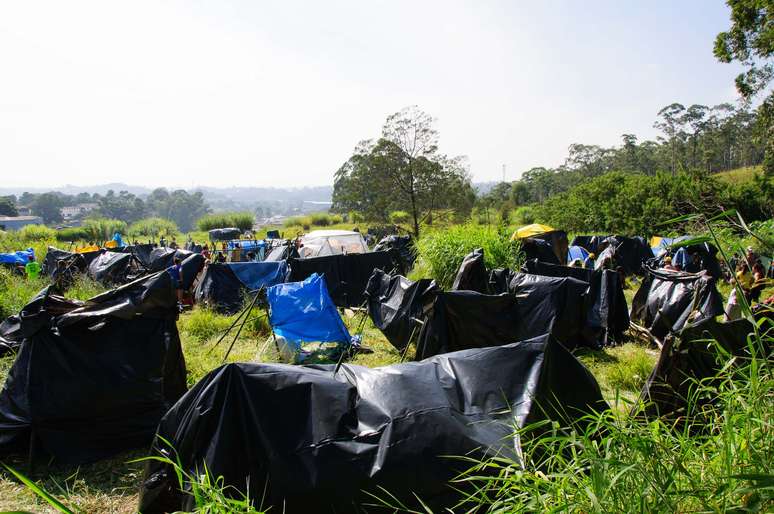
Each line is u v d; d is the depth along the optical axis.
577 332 7.93
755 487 1.69
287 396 3.06
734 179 42.22
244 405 3.02
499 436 3.12
